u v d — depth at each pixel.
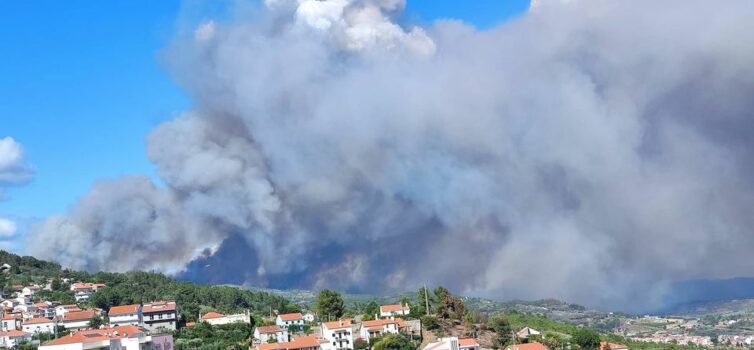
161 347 193.38
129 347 185.38
